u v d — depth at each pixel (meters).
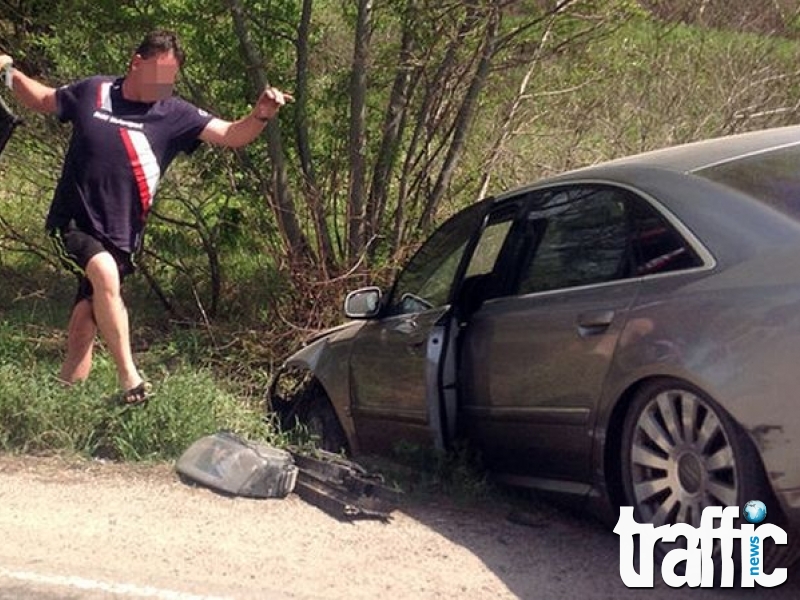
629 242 5.38
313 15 9.34
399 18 9.03
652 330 4.97
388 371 6.60
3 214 9.68
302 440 7.02
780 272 4.59
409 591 4.77
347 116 9.40
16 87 5.99
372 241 9.30
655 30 10.91
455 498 5.95
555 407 5.52
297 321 9.08
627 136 11.16
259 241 9.48
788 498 4.45
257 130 5.97
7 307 9.64
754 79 11.91
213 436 5.91
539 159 10.59
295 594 4.64
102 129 5.86
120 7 9.02
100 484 5.73
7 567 4.76
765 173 5.17
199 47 9.12
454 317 6.20
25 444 6.11
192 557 4.95
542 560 5.20
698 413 4.79
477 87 9.34
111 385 6.61
